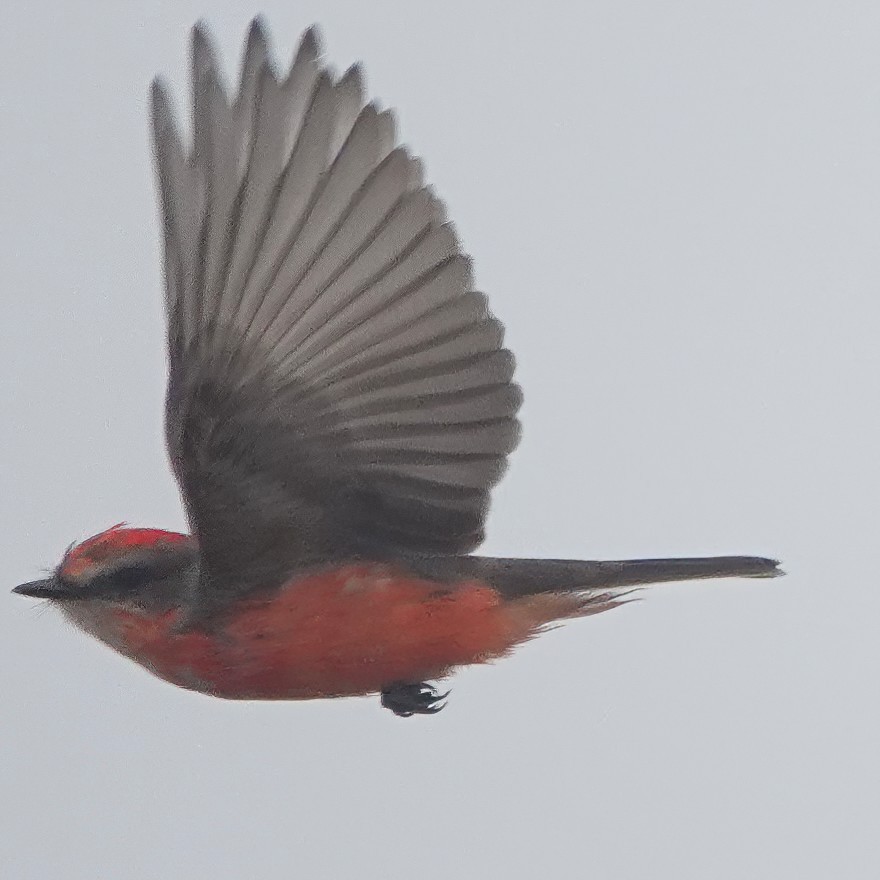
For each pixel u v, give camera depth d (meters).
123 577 4.64
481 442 4.61
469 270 4.61
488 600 4.64
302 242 4.60
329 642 4.63
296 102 4.59
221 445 4.61
